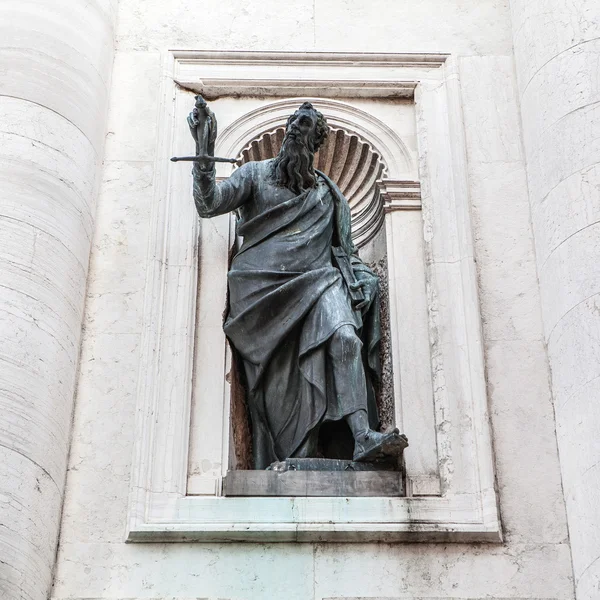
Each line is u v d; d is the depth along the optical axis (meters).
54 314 8.23
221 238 9.16
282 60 9.91
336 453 8.65
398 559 7.80
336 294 8.70
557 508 8.04
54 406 8.02
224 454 8.34
